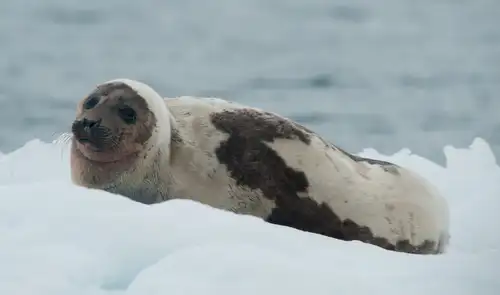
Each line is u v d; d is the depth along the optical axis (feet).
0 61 536.01
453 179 125.39
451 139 313.32
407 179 91.56
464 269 60.29
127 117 86.07
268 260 57.41
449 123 350.64
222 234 62.49
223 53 653.30
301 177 87.51
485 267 60.64
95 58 579.89
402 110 379.14
